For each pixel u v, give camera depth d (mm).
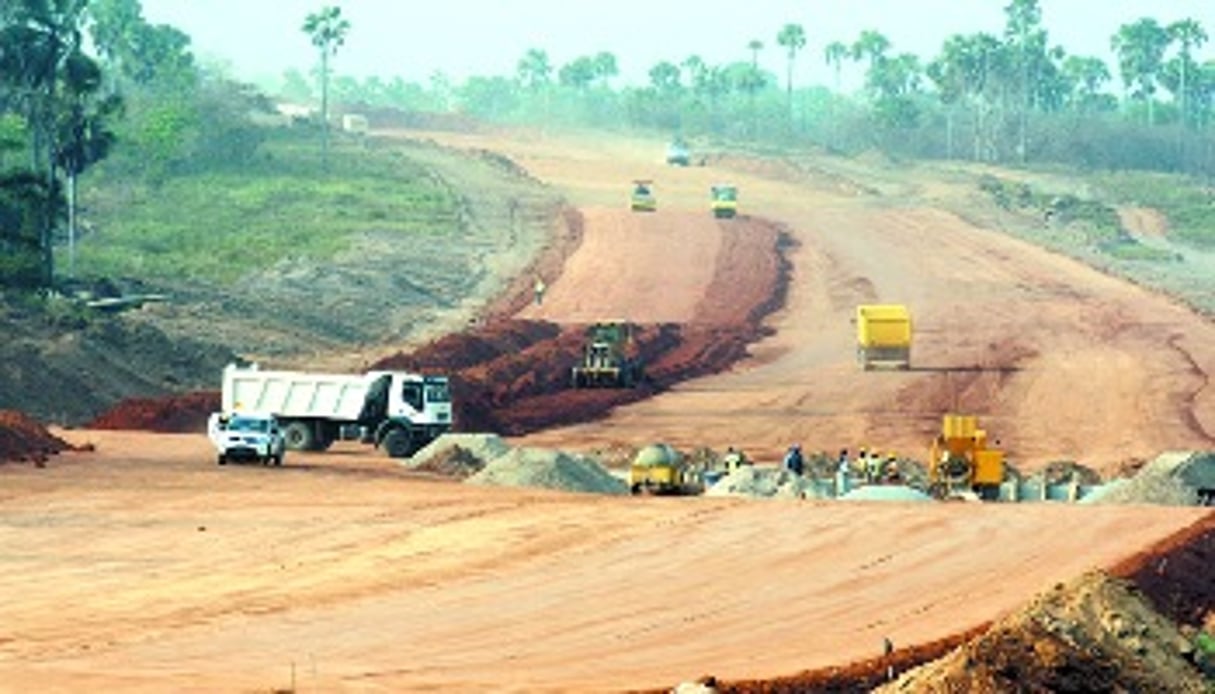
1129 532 112938
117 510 119688
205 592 94000
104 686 73125
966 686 63562
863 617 90812
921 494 135750
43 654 79188
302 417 166375
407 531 112625
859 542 109625
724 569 101938
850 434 193750
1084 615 67125
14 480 131750
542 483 138875
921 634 86875
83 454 150875
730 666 80438
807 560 104438
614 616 90312
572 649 83312
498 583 97562
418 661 80250
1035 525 115375
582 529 113500
